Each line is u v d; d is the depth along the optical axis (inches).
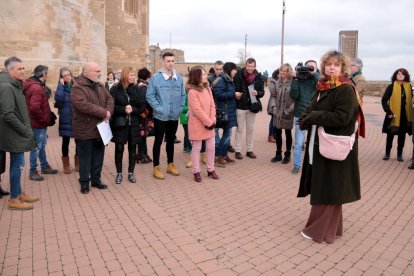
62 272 145.1
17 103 203.9
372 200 227.6
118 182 260.1
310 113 161.2
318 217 172.1
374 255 158.6
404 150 376.2
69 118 278.8
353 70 281.0
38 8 757.9
